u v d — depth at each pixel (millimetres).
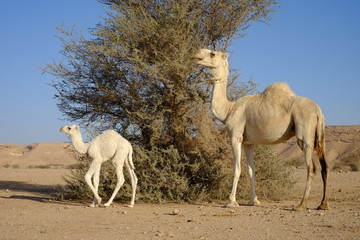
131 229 7688
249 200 12133
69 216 9367
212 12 13680
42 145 85000
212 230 7438
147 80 12430
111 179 12578
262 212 9703
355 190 15523
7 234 7234
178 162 12422
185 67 11703
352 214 9156
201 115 12453
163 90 12641
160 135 12609
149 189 12266
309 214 9227
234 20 13758
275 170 13336
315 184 18578
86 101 13539
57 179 23750
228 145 12742
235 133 10922
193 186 12383
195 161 12219
